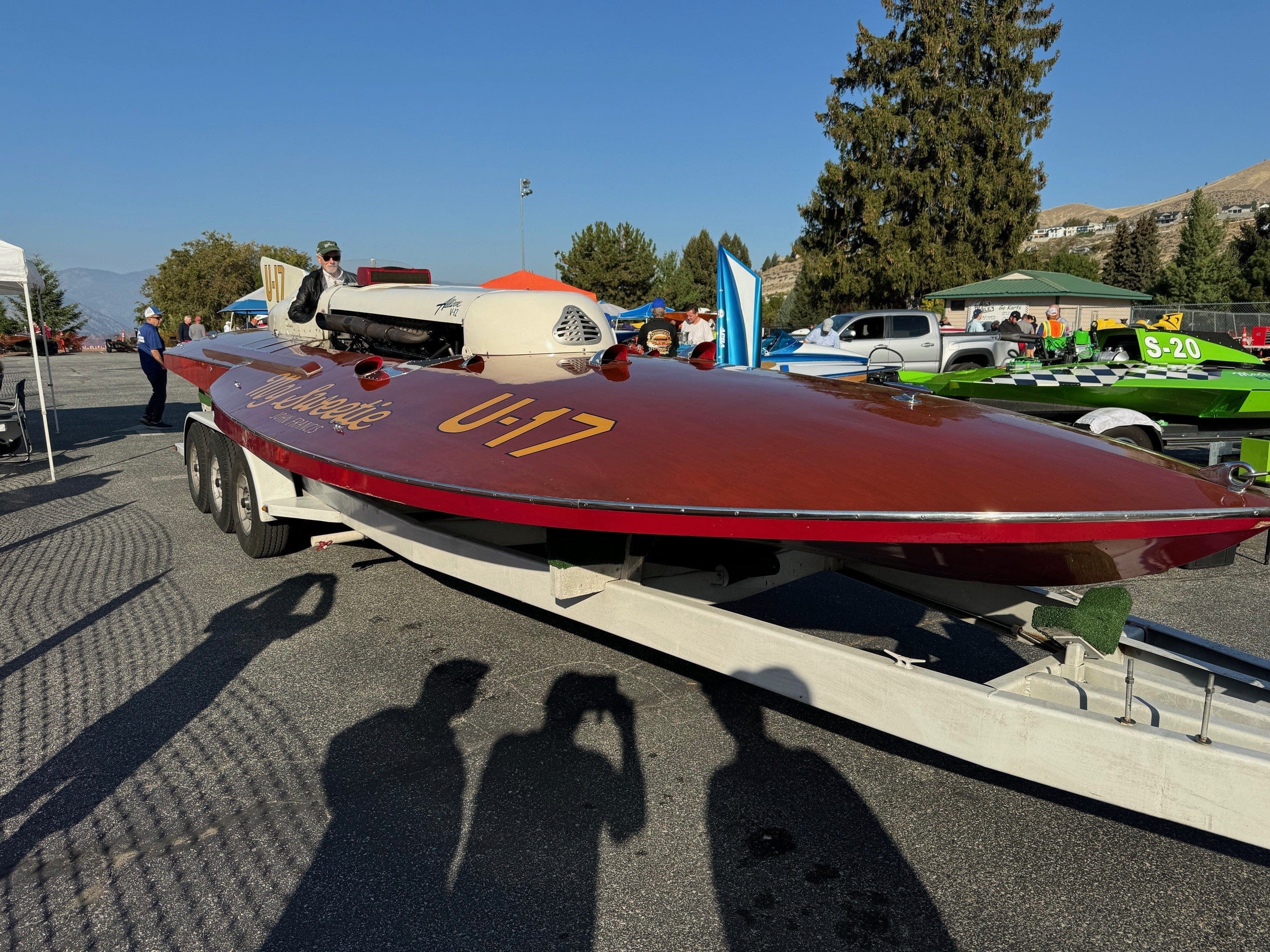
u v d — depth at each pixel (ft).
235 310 76.18
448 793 9.29
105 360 108.78
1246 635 14.14
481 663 12.77
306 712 11.19
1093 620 8.45
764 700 11.56
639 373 12.24
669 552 10.92
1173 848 8.43
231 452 17.95
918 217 102.42
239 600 15.64
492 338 14.69
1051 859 8.23
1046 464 8.58
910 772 9.80
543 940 7.07
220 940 7.08
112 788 9.39
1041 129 102.37
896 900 7.61
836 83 107.14
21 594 16.01
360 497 14.19
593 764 9.91
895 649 13.11
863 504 7.89
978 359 43.62
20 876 7.92
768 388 11.25
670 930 7.20
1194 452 30.14
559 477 9.18
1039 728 7.06
